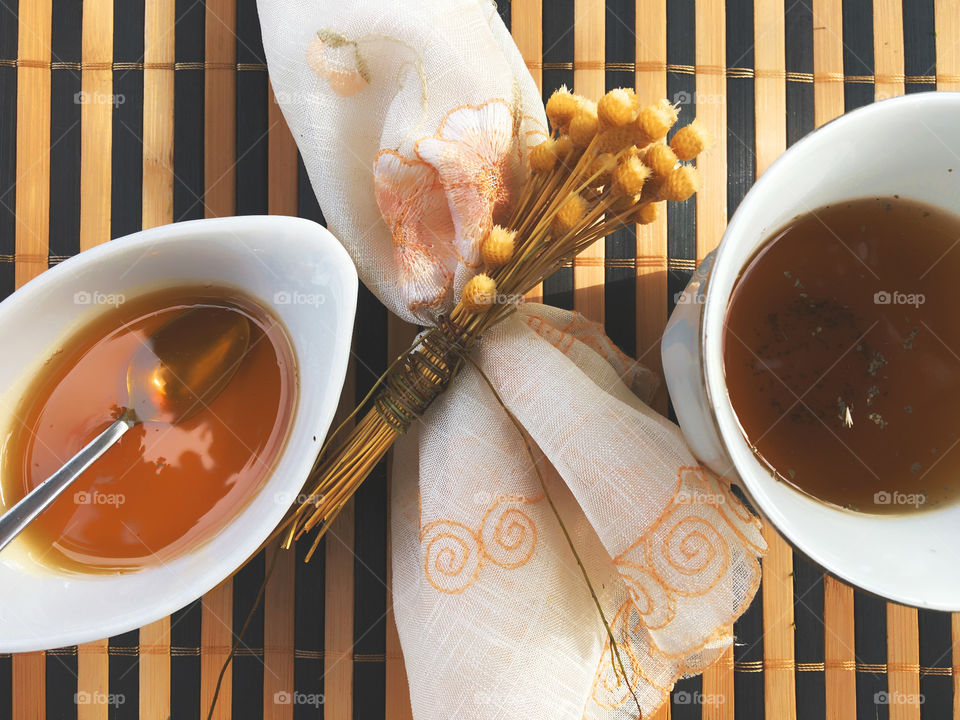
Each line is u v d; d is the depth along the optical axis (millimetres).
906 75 207
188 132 201
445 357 167
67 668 198
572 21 203
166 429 168
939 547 148
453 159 162
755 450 164
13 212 200
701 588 167
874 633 202
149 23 202
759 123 204
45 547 159
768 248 166
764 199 137
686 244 201
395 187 168
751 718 199
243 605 198
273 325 168
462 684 169
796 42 206
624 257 200
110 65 202
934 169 156
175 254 155
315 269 152
